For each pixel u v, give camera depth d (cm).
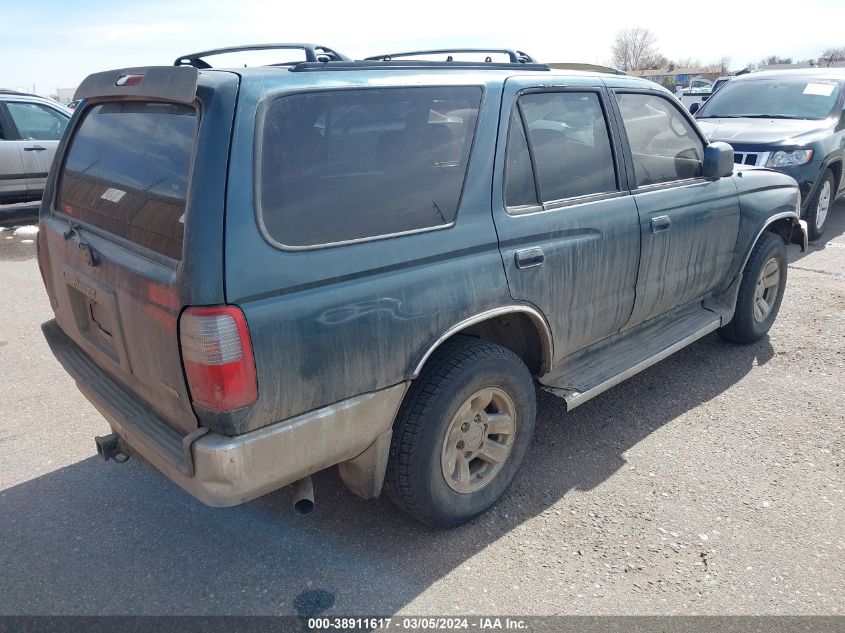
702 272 412
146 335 230
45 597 261
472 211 272
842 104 831
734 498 317
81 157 296
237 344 207
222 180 208
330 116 236
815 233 812
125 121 267
